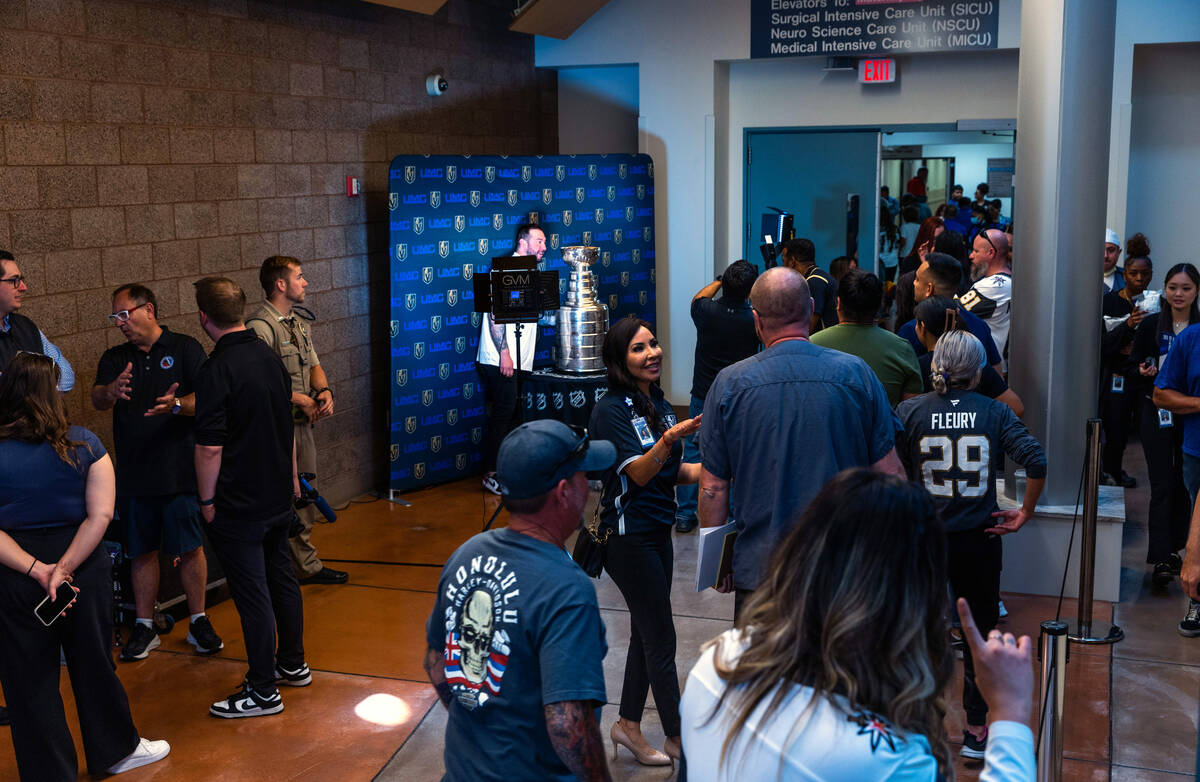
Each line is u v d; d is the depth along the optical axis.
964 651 4.18
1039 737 2.81
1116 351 7.13
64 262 5.50
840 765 1.47
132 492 5.10
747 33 9.55
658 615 3.86
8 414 3.79
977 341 4.17
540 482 2.25
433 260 7.82
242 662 5.18
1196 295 5.95
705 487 3.34
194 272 6.36
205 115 6.38
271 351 4.57
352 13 7.59
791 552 1.61
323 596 5.96
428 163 7.71
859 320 4.61
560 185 8.70
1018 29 8.84
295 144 7.13
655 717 4.52
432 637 2.37
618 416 3.78
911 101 9.78
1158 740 4.18
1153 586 5.77
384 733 4.45
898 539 1.54
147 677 5.02
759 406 3.18
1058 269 5.50
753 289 3.33
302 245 7.25
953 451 4.10
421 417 7.91
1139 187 9.45
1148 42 8.59
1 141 5.13
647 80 9.88
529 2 8.84
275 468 4.53
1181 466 5.64
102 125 5.69
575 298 7.95
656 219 10.12
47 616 3.76
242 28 6.63
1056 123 5.40
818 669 1.55
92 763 4.08
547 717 2.14
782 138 10.23
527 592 2.21
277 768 4.18
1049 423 5.61
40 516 3.80
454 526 7.19
